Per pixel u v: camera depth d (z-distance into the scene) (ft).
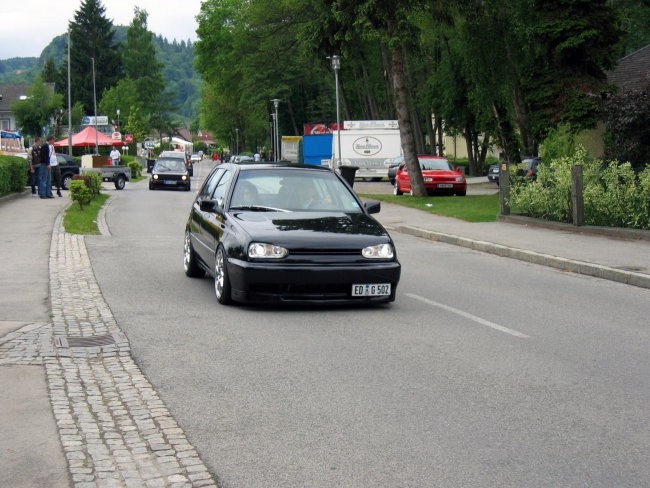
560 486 14.83
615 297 37.42
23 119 278.67
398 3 104.63
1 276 40.19
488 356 24.88
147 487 14.64
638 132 82.53
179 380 21.93
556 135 107.14
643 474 15.39
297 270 30.91
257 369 23.09
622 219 60.44
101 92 388.78
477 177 210.79
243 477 15.19
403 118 107.96
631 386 21.58
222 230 33.50
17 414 18.84
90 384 21.47
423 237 66.23
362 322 30.01
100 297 34.78
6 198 89.20
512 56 117.19
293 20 216.74
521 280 42.50
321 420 18.57
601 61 107.24
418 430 17.90
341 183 36.94
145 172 284.41
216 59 275.59
